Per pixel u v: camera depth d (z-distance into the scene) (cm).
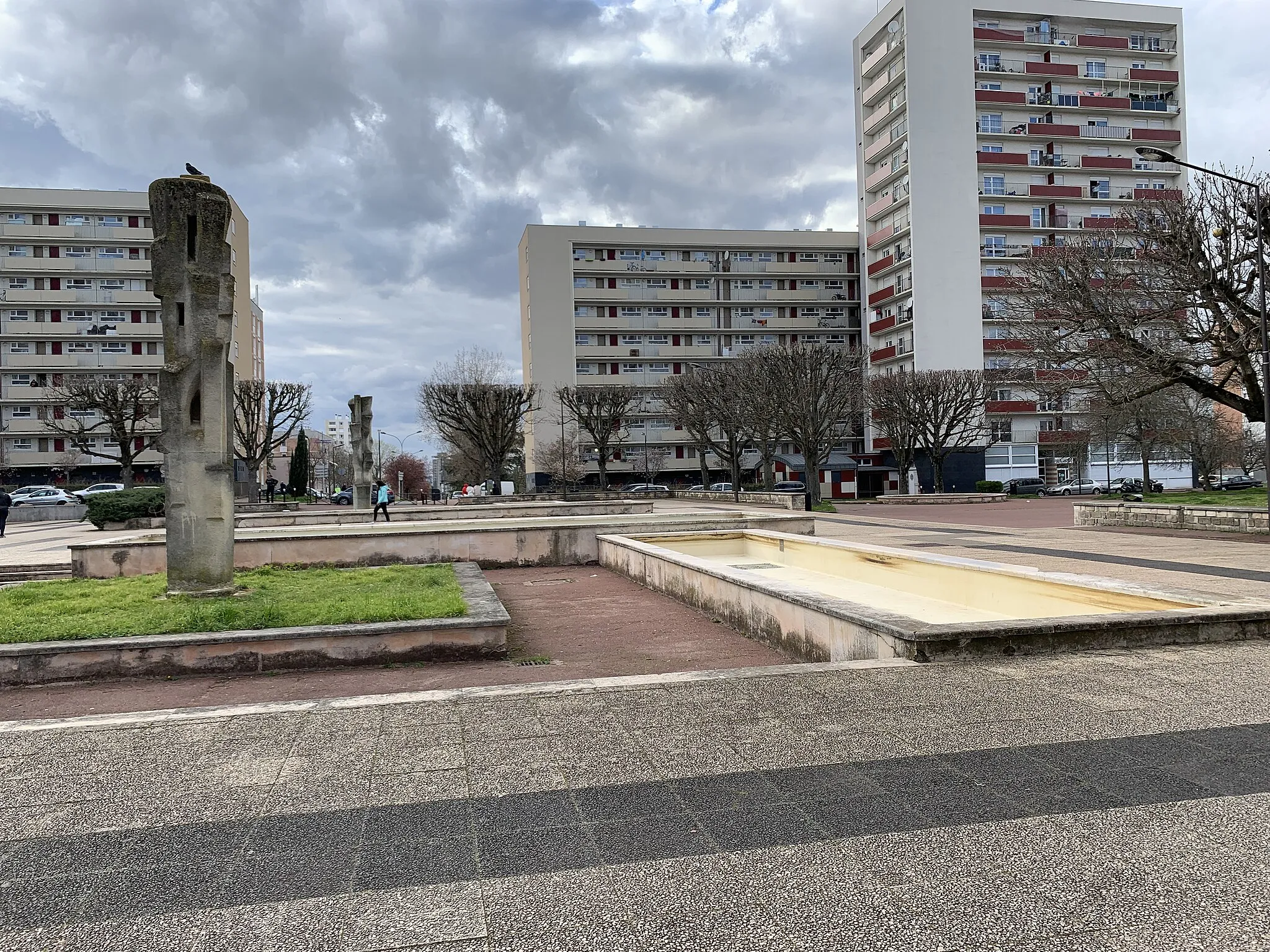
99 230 6038
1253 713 454
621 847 310
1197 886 274
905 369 5784
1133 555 1422
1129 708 466
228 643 708
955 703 478
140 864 305
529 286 6556
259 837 327
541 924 258
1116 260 2112
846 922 256
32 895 284
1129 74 5812
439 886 284
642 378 6631
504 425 4694
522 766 398
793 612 748
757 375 4359
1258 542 1603
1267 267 1820
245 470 4800
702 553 1531
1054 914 259
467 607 820
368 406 3225
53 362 5903
